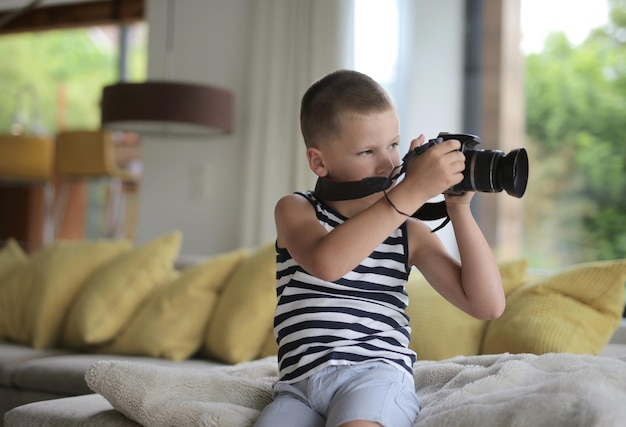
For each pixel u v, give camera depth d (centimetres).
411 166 122
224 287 272
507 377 130
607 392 111
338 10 405
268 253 258
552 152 375
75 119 775
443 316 210
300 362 125
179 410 137
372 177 128
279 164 420
